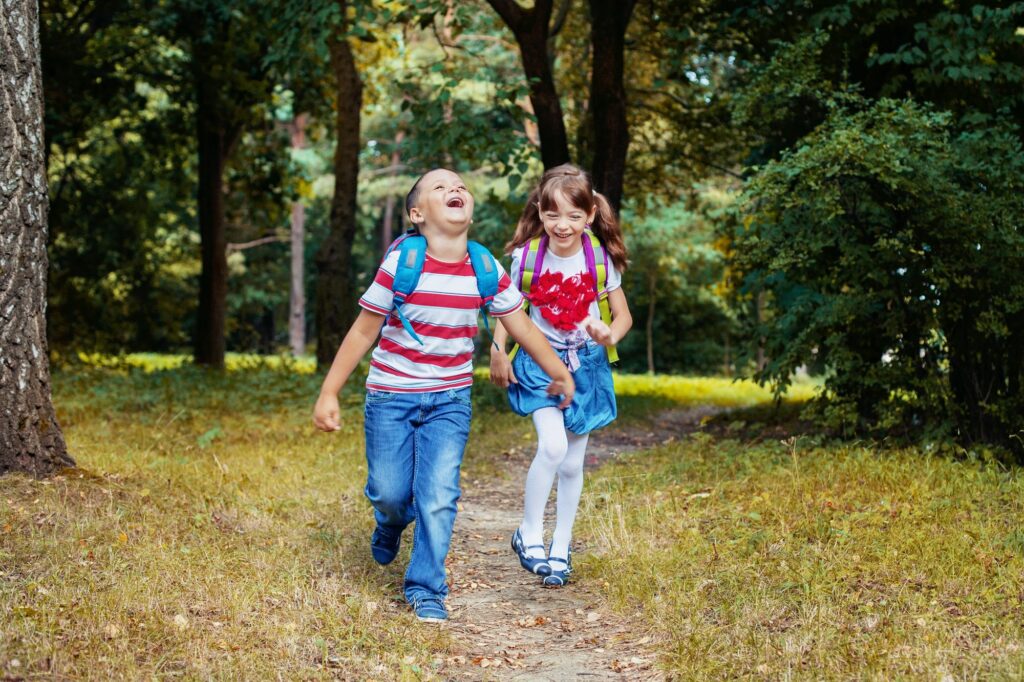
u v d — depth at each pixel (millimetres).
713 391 20375
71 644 3127
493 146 10766
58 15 15828
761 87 7844
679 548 4629
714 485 5980
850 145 6066
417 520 4008
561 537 4605
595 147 11406
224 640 3340
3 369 4844
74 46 15328
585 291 4352
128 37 16031
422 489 3990
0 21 4828
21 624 3184
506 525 5863
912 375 6848
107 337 19594
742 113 8039
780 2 8883
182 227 24969
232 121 17641
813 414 7391
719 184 20828
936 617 3518
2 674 2883
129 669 3012
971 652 3205
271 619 3590
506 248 4574
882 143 6074
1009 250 6176
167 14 15586
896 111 6543
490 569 4887
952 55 7527
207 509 5020
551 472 4418
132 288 20906
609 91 11211
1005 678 2955
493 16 15297
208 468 6449
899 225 6625
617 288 4570
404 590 4074
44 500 4500
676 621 3783
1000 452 6312
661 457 7543
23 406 4898
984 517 4723
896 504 4996
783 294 8617
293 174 21047
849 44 8562
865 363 7188
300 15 9898
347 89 14664
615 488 6293
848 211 6656
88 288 19734
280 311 47281
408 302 3840
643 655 3596
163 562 3969
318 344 14695
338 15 9664
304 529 4992
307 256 44312
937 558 4109
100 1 15469
